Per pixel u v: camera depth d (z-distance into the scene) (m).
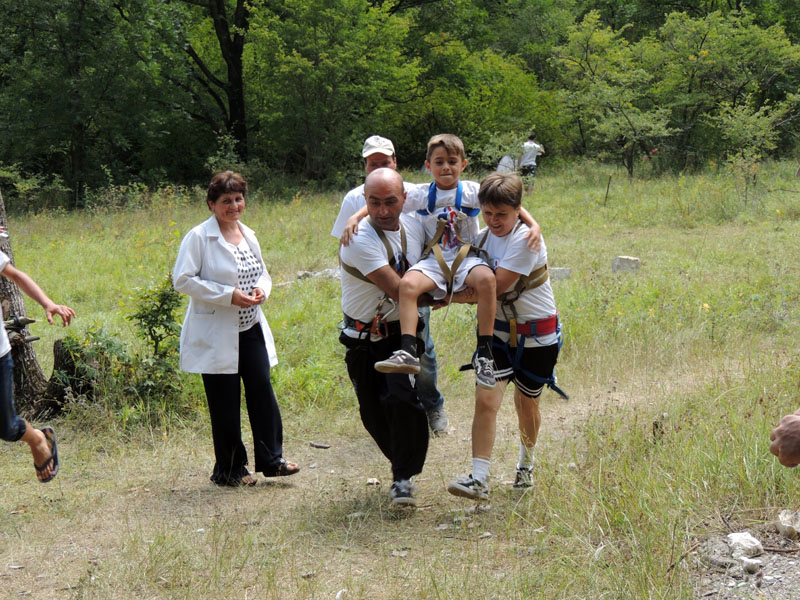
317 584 4.09
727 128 24.41
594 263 13.09
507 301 4.86
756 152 24.36
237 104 29.39
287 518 5.00
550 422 6.77
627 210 18.59
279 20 26.75
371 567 4.28
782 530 4.29
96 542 4.78
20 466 6.13
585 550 4.18
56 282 12.29
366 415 5.14
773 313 9.25
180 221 18.72
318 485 5.71
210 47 30.48
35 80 24.39
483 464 4.79
